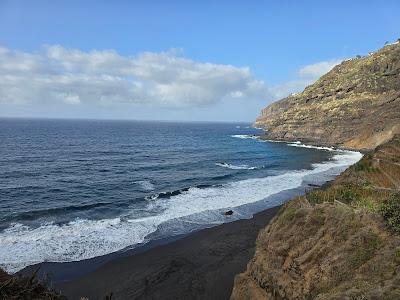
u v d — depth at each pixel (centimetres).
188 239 2595
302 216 1475
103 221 2981
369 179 2225
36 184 4434
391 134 7850
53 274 2045
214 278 2000
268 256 1508
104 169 5609
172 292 1869
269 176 5128
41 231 2706
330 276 1241
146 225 2892
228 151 8438
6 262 2141
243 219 3055
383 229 1249
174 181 4750
